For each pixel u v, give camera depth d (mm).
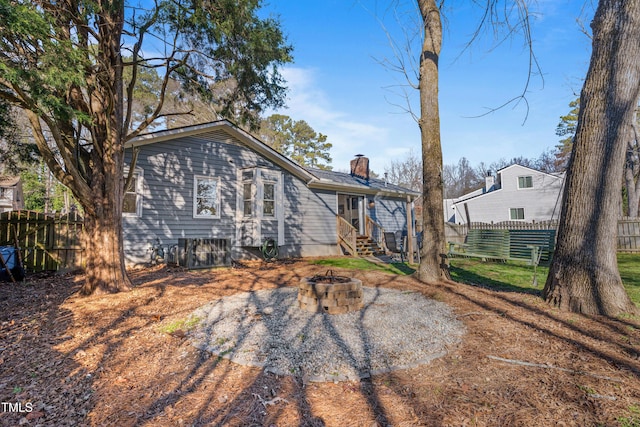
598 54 4234
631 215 19641
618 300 4016
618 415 2154
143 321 4406
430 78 6629
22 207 27922
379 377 2838
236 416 2320
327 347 3395
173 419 2309
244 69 7785
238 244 11164
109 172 6062
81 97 5797
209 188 10570
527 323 3889
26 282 7250
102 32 5801
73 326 4246
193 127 9977
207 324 4211
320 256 13523
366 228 16016
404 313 4523
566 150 30359
